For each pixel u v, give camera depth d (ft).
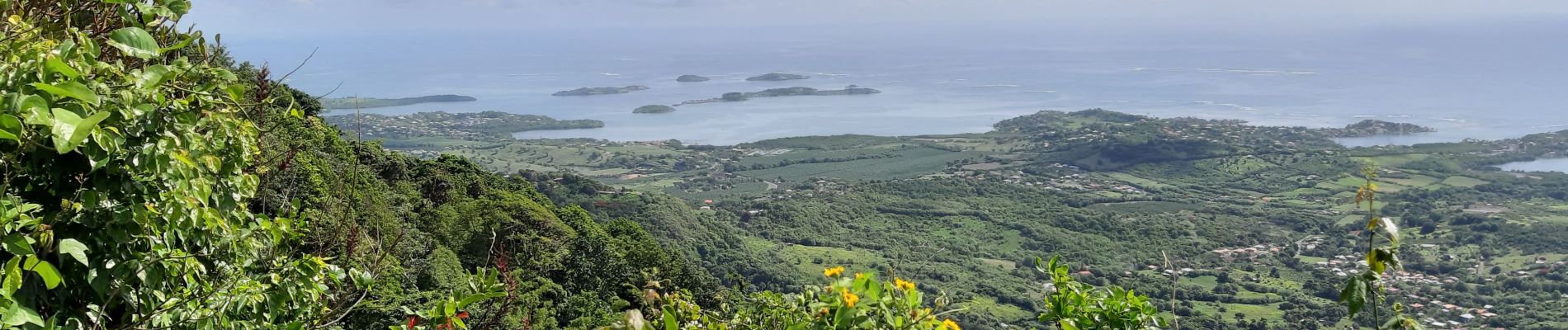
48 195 8.48
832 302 9.71
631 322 8.64
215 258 10.41
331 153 62.64
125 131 8.57
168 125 9.12
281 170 13.44
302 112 13.03
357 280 12.01
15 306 6.91
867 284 9.45
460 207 71.92
